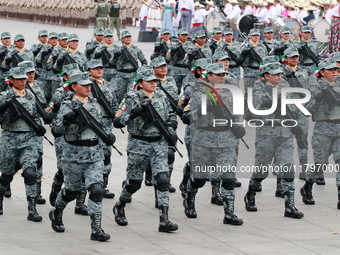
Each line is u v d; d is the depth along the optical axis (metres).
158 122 10.48
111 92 13.08
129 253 9.41
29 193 11.32
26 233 10.52
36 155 11.41
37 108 11.62
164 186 10.61
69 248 9.65
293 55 13.45
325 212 12.20
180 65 20.73
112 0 42.84
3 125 11.23
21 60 21.39
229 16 36.94
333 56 12.15
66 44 21.30
